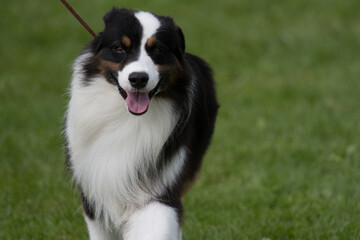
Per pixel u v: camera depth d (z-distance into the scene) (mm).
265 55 20984
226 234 9680
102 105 7434
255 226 9984
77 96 7555
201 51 20984
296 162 12883
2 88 17391
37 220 10172
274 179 11953
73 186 10984
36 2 25062
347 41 21922
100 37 7461
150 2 24969
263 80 18859
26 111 15664
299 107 16250
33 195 11117
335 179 11859
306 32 22547
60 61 19984
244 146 13656
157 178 7586
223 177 12305
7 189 11227
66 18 23578
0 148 13195
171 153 7602
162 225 7180
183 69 7555
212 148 13602
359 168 12406
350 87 17859
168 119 7500
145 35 7168
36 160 12703
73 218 10312
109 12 7461
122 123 7473
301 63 20250
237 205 10898
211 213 10555
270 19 24094
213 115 9133
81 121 7535
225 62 20375
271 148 13438
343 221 9953
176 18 23703
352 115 15586
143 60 7062
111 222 7887
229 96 17312
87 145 7641
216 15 24266
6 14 23750
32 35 22000
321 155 13242
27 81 18062
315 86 18031
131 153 7512
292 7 25250
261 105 16578
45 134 14219
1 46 21062
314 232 9656
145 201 7602
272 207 11016
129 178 7566
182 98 7578
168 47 7309
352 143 13828
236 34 22406
